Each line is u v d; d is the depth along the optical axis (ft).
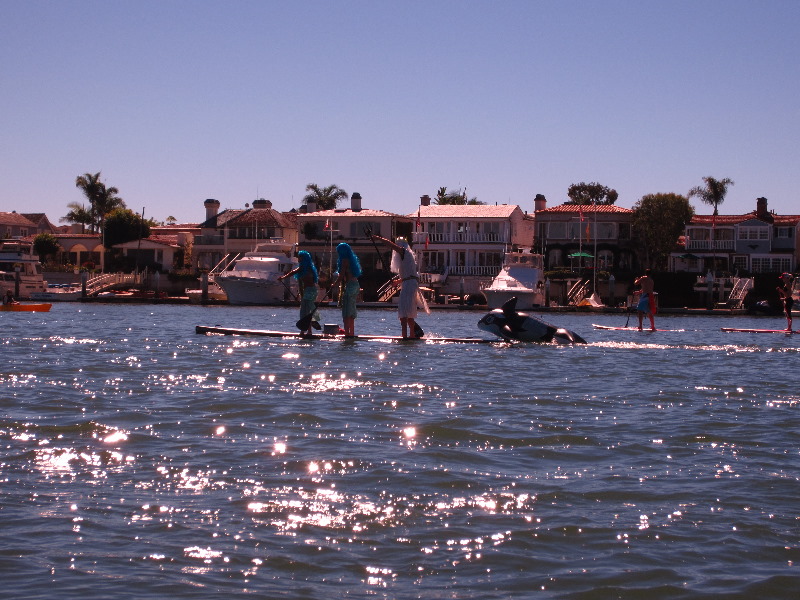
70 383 50.42
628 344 87.76
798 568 21.29
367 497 26.55
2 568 20.58
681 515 25.22
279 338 88.22
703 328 153.79
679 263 297.74
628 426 38.93
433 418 39.93
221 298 262.26
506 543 22.77
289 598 19.21
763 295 241.14
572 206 311.88
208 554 21.71
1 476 28.27
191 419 38.75
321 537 23.04
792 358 76.18
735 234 293.23
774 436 36.96
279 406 42.65
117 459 30.89
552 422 39.65
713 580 20.47
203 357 67.36
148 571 20.58
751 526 24.27
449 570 20.98
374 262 302.04
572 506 26.00
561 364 66.13
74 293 262.47
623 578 20.54
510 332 84.43
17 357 65.57
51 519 24.08
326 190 379.35
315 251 306.55
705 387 53.72
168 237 358.64
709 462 31.86
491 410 42.75
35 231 395.34
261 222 313.73
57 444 33.12
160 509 25.13
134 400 44.09
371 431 36.60
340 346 78.54
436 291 274.16
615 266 299.17
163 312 194.80
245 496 26.50
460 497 26.76
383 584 20.12
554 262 303.07
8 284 253.24
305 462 30.68
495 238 302.45
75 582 19.85
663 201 293.43
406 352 73.31
